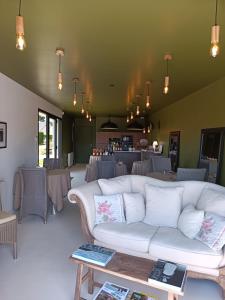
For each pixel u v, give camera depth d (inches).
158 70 143.7
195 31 91.4
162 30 91.0
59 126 352.2
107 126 412.2
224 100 156.3
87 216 101.8
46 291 84.0
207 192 100.9
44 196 152.3
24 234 133.0
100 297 69.2
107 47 108.7
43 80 174.1
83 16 81.7
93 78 165.5
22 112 194.4
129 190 119.4
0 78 153.3
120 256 76.1
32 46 108.8
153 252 87.6
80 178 321.4
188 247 83.4
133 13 79.1
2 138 156.3
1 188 151.1
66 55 120.3
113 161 226.2
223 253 80.2
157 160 222.8
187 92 207.3
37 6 75.5
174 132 262.2
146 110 334.3
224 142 154.6
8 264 100.9
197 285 90.0
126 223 104.0
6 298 80.0
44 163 225.9
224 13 77.8
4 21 85.6
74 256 74.5
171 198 105.0
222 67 136.2
